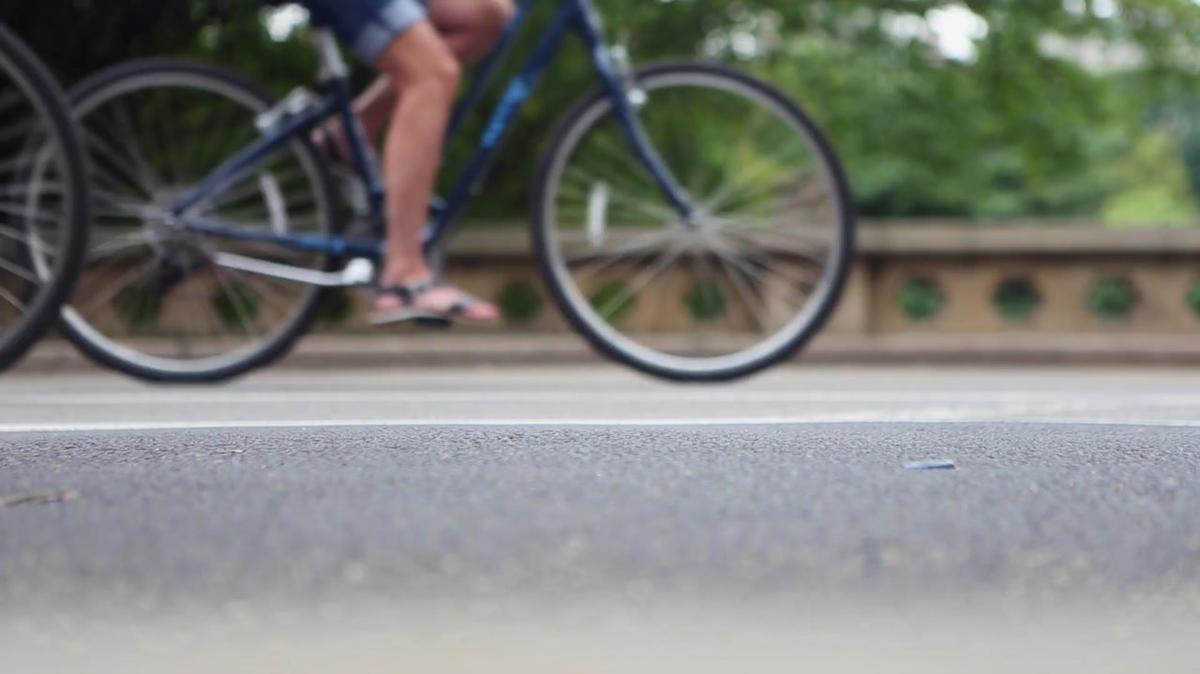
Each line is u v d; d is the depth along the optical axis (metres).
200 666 0.95
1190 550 1.46
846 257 4.26
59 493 1.84
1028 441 2.53
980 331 9.58
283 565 1.33
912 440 2.52
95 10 8.70
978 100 13.02
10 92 3.42
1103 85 12.82
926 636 1.05
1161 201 46.97
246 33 10.50
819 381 6.00
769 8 12.34
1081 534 1.54
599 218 4.20
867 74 12.95
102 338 4.07
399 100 3.62
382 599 1.19
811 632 1.06
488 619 1.11
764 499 1.77
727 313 4.41
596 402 3.92
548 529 1.53
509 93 3.97
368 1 3.56
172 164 4.00
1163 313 9.54
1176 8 12.06
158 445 2.47
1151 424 2.94
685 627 1.08
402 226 3.65
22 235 3.45
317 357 7.75
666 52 12.29
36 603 1.18
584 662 0.96
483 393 4.46
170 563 1.34
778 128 4.26
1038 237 9.49
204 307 4.06
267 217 3.95
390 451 2.33
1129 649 1.03
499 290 9.05
